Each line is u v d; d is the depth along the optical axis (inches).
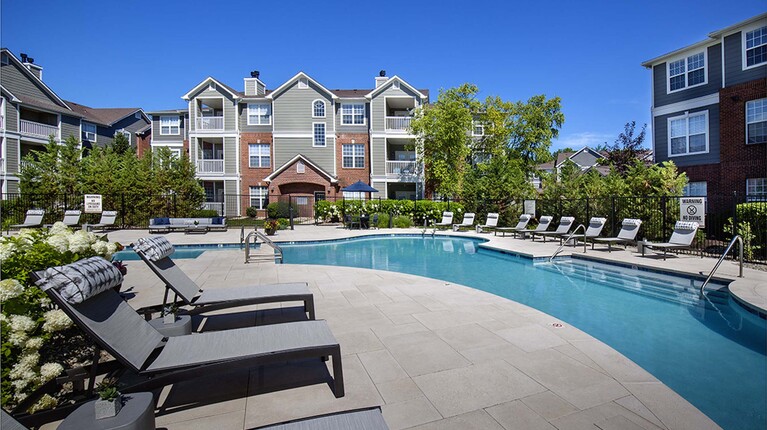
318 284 271.7
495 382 123.4
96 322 96.7
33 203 756.0
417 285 268.8
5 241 149.3
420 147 1004.6
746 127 609.3
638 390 118.1
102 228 727.1
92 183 770.8
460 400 112.3
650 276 327.3
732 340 185.2
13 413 97.0
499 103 1252.5
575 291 288.2
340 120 1089.4
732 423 114.1
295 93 1071.6
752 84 597.6
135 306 211.0
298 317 192.9
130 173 800.9
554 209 631.2
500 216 746.8
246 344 112.2
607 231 522.6
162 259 176.4
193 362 99.6
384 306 214.5
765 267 319.0
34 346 109.5
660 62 744.3
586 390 118.2
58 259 158.6
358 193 1059.3
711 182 665.6
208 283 273.0
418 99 1058.1
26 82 986.1
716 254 393.7
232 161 1079.0
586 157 1893.5
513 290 291.4
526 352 148.0
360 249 532.4
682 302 255.6
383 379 125.9
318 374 130.0
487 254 484.4
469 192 831.1
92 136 1207.6
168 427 99.8
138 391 94.7
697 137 687.7
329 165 1075.3
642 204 478.0
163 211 795.4
